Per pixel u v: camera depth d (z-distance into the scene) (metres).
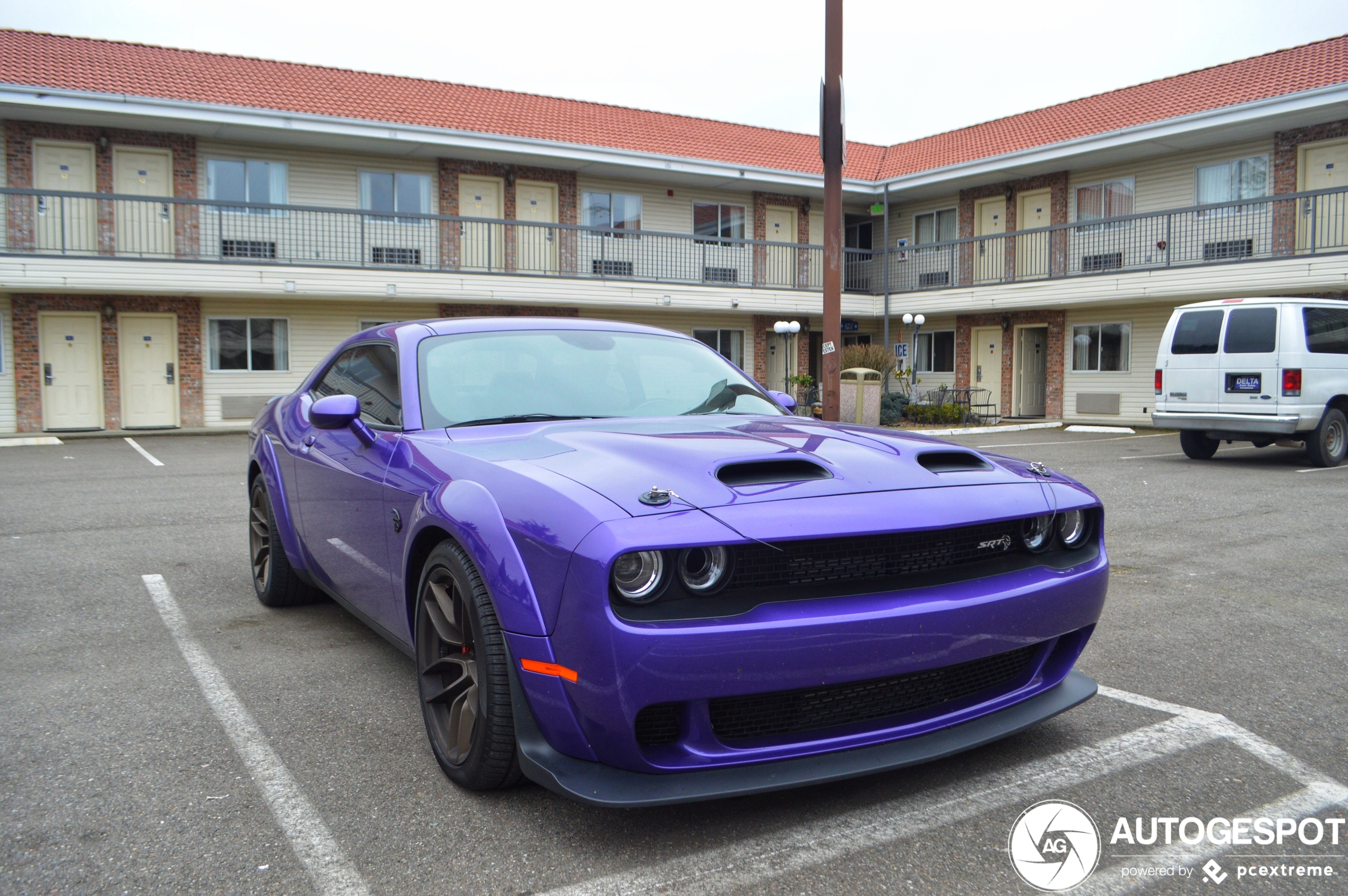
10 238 16.06
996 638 2.32
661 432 2.74
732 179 21.41
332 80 20.17
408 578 2.73
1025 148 20.25
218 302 17.88
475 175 19.78
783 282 23.62
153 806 2.41
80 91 15.37
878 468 2.46
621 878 2.04
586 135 20.97
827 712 2.22
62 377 16.88
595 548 1.99
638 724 2.07
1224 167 17.78
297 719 3.03
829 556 2.18
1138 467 10.63
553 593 2.08
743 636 2.01
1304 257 15.23
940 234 23.05
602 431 2.75
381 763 2.68
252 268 16.78
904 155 24.91
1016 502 2.46
